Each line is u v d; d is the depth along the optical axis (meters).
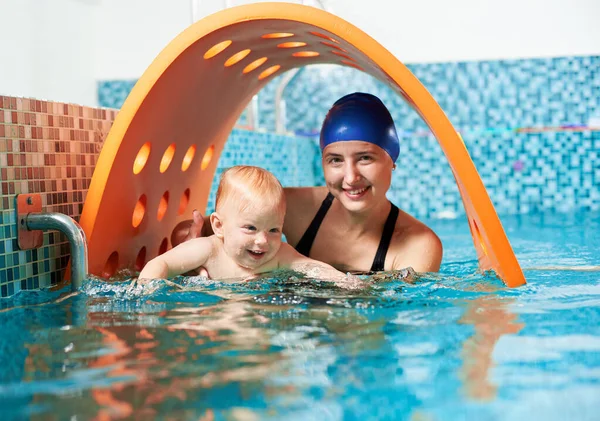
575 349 1.32
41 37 6.06
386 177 2.27
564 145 6.21
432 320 1.57
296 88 7.01
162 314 1.66
